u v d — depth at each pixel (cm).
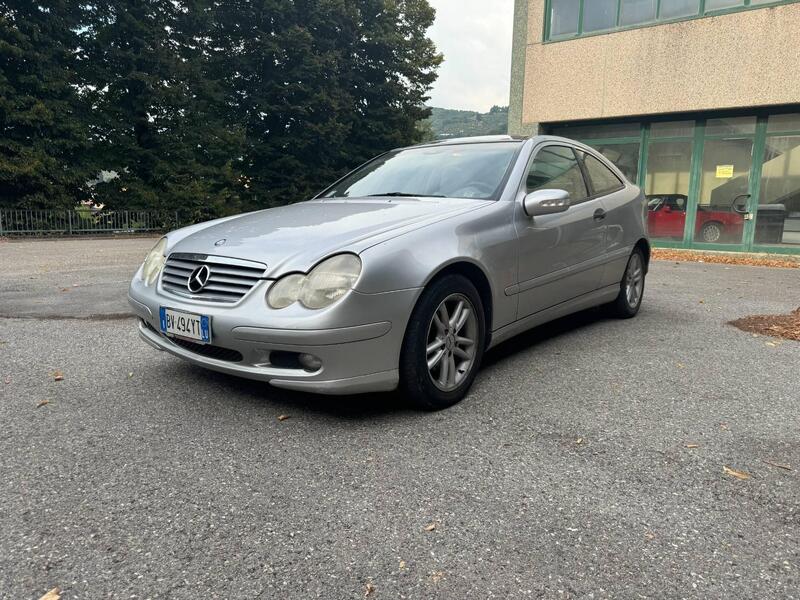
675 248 1280
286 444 250
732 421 277
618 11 1246
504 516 196
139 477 222
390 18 2612
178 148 2055
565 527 190
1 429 266
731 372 353
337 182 441
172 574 167
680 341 427
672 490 213
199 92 2152
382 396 309
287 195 2448
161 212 1894
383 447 247
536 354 393
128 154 2008
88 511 199
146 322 317
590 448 247
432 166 396
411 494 210
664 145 1262
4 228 1614
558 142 421
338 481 219
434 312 279
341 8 2361
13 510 199
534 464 233
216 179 2202
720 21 1135
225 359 273
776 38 1086
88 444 250
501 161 373
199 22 2116
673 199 1270
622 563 172
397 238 272
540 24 1337
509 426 270
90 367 358
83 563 171
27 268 867
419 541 182
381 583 163
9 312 523
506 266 326
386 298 257
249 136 2456
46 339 426
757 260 1109
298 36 2256
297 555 175
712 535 186
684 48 1177
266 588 161
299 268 256
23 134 1727
